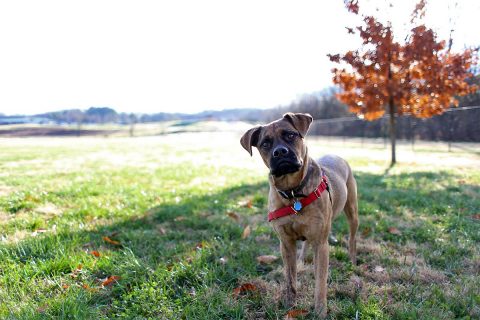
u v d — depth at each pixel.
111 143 30.81
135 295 3.19
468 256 3.95
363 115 12.89
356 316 2.88
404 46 11.06
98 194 7.07
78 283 3.46
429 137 22.09
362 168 11.07
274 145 3.22
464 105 18.91
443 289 3.24
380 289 3.29
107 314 3.03
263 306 3.10
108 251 4.07
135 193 7.15
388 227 4.86
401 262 3.86
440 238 4.48
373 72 11.76
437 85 11.20
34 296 3.20
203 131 61.66
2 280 3.39
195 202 6.32
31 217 5.36
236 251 4.17
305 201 3.04
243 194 7.19
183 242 4.47
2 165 12.40
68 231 4.70
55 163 13.34
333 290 3.36
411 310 2.88
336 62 11.98
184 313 2.95
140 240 4.50
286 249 3.28
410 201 6.18
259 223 5.21
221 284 3.44
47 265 3.66
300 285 3.50
